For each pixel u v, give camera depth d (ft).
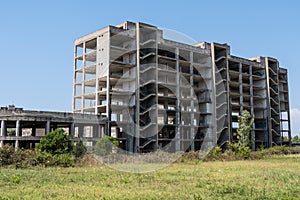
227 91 185.98
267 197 34.71
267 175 57.82
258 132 216.74
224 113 175.63
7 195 35.42
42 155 77.10
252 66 212.23
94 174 58.70
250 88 209.15
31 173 59.11
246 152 119.65
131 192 38.17
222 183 46.62
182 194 36.58
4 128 122.21
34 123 131.23
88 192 38.04
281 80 238.07
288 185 44.01
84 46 161.07
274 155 141.59
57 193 37.24
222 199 33.68
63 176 55.16
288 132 236.43
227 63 190.80
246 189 40.19
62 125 136.87
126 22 150.71
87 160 79.97
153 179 51.88
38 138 123.75
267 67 220.43
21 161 73.20
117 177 54.39
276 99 226.99
